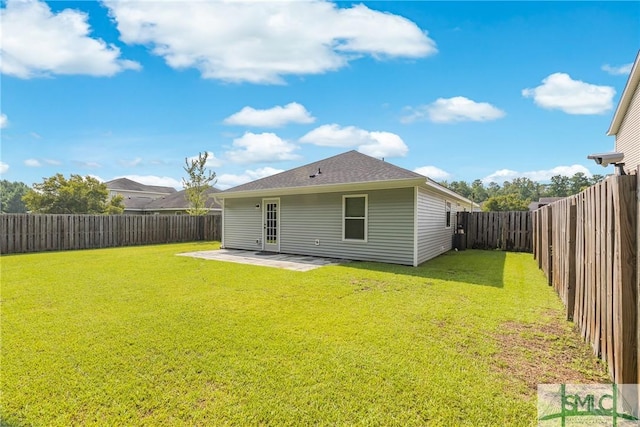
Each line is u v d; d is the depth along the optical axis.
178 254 11.15
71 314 4.41
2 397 2.46
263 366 2.93
